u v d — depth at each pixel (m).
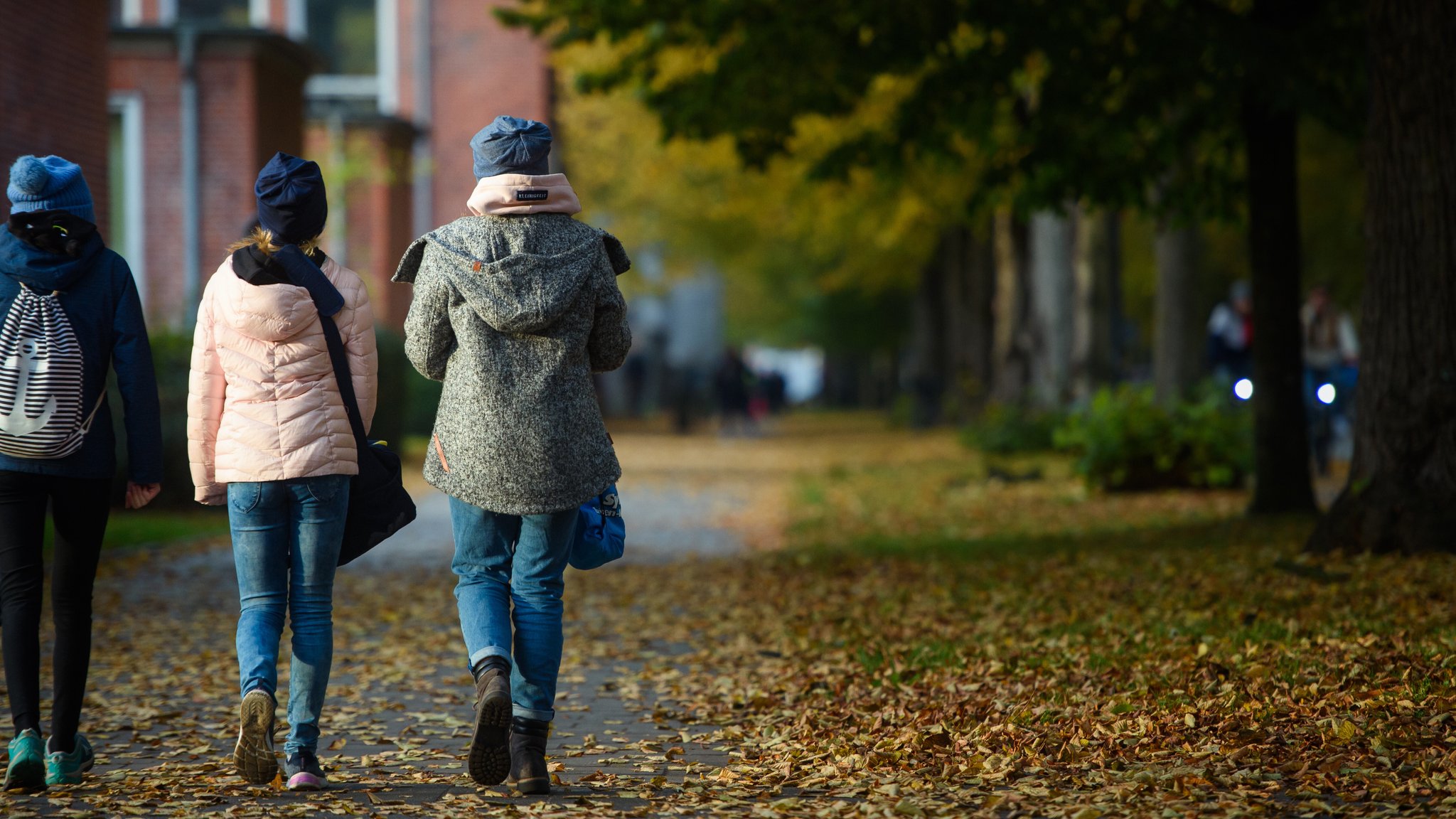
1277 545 24.38
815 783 11.52
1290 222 28.83
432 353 11.09
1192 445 38.09
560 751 13.05
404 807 10.91
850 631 18.88
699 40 31.58
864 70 29.64
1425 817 9.84
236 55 52.31
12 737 13.68
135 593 23.61
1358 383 22.45
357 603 22.97
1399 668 13.88
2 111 32.59
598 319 11.26
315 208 11.31
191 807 10.99
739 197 56.62
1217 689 13.69
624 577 25.86
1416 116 21.36
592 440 11.12
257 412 11.05
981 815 10.41
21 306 11.20
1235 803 10.28
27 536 11.38
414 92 73.06
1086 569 23.20
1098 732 12.43
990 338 82.00
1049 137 30.19
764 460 64.44
